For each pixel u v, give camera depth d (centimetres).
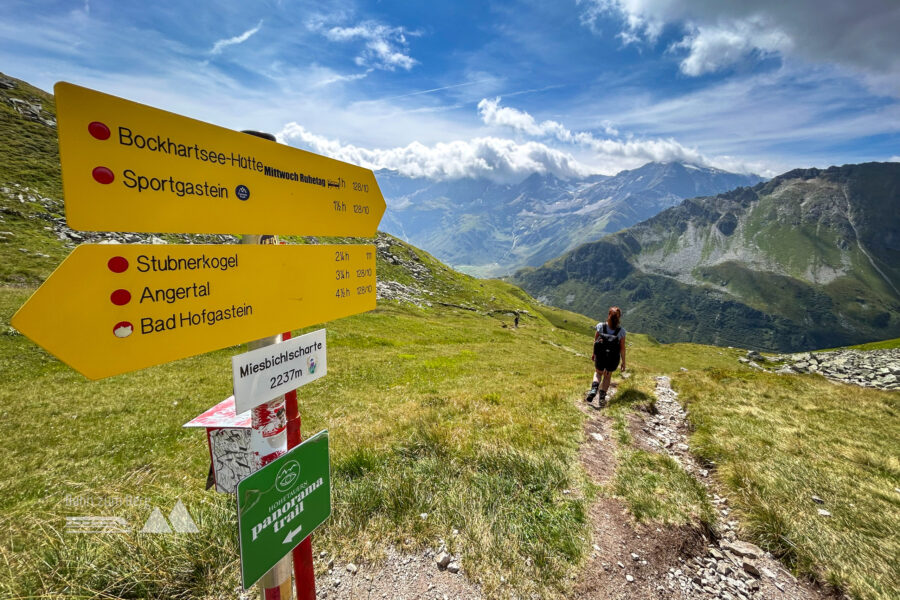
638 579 500
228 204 265
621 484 709
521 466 702
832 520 666
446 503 581
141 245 214
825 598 515
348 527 516
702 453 955
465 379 2720
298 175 322
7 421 1320
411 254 13288
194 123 241
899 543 609
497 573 470
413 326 5928
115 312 208
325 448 344
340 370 2752
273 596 310
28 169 6519
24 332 168
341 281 384
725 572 541
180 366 2464
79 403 1562
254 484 267
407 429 920
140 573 397
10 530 475
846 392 1727
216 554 440
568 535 545
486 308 10881
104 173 198
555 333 8869
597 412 1222
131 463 966
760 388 1717
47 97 9238
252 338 286
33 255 4319
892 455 969
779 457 905
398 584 445
